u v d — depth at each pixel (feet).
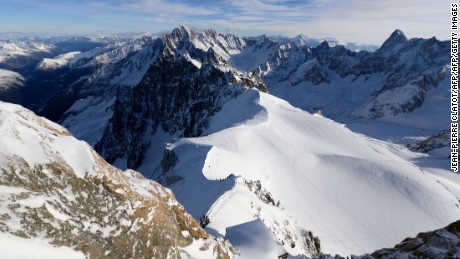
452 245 72.54
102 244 53.62
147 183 72.64
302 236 198.70
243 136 388.57
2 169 47.06
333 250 250.37
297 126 490.49
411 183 357.61
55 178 52.34
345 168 371.97
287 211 280.92
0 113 51.57
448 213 330.13
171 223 68.54
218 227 158.20
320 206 308.40
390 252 80.74
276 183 328.70
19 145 50.29
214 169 294.05
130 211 59.16
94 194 55.93
